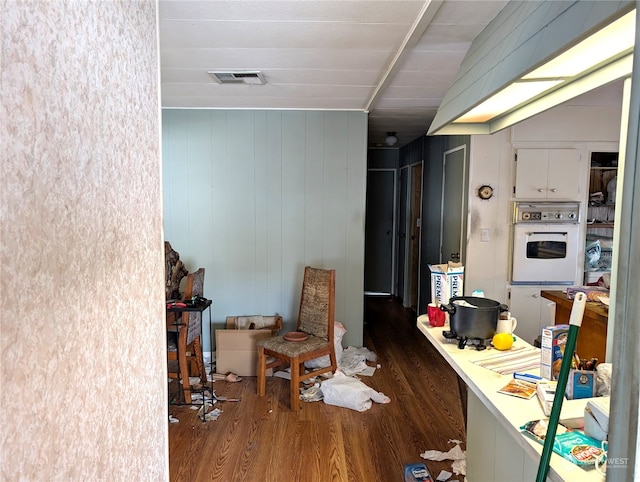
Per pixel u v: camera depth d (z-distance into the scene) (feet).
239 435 8.95
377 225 22.91
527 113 5.73
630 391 2.32
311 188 13.10
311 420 9.57
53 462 1.76
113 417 2.35
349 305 13.47
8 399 1.49
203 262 13.23
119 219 2.44
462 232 13.03
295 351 10.03
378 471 7.74
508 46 4.91
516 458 5.38
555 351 4.81
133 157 2.65
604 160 13.12
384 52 7.82
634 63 2.32
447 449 8.44
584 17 3.15
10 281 1.50
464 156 12.91
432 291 7.29
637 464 2.30
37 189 1.65
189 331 10.27
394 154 22.68
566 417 3.92
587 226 12.53
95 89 2.13
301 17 6.31
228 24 6.57
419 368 12.71
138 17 2.73
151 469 2.96
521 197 12.17
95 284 2.14
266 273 13.28
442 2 5.80
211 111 12.81
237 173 13.00
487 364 5.47
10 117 1.49
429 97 11.31
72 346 1.91
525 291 12.36
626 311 2.34
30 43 1.60
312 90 10.59
